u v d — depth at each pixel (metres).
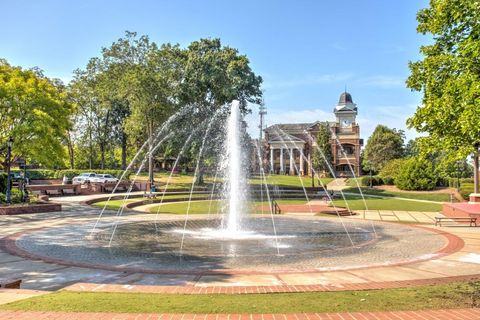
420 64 11.09
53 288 8.41
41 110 30.38
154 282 8.88
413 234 17.45
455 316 6.12
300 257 11.90
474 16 8.72
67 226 19.30
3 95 28.22
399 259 11.74
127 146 79.31
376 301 7.07
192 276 9.45
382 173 63.25
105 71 57.12
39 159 29.12
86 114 68.19
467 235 17.42
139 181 53.84
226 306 6.71
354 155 89.75
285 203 37.03
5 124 29.94
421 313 6.27
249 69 52.94
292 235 16.66
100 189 45.53
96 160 80.44
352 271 10.09
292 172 90.81
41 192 39.00
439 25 9.99
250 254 12.31
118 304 6.77
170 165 82.56
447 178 56.03
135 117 49.91
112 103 67.62
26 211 25.03
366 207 34.62
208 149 50.06
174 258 11.69
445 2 9.52
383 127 90.44
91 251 12.80
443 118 9.25
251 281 8.98
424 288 8.19
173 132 50.53
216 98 52.31
